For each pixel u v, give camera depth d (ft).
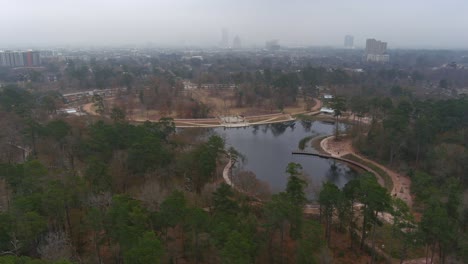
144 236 142.61
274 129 536.42
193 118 568.41
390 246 196.54
